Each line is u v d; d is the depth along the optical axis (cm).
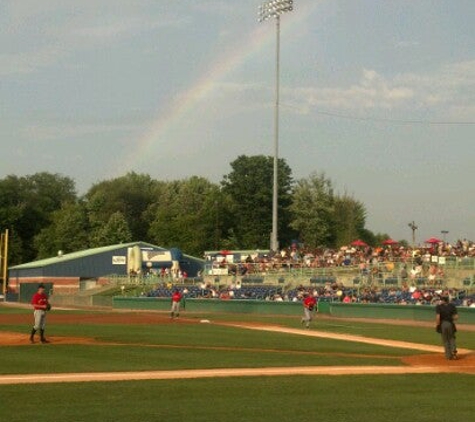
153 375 1850
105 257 9144
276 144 7012
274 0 6912
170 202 13000
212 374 1888
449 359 2356
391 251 7094
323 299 5794
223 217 11212
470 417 1346
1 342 2808
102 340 2930
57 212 12756
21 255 12912
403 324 4606
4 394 1519
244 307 6041
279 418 1305
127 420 1265
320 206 11094
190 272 9269
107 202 13412
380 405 1459
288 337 3281
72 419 1267
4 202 13700
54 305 8050
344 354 2509
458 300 5028
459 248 6850
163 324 4231
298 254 7619
